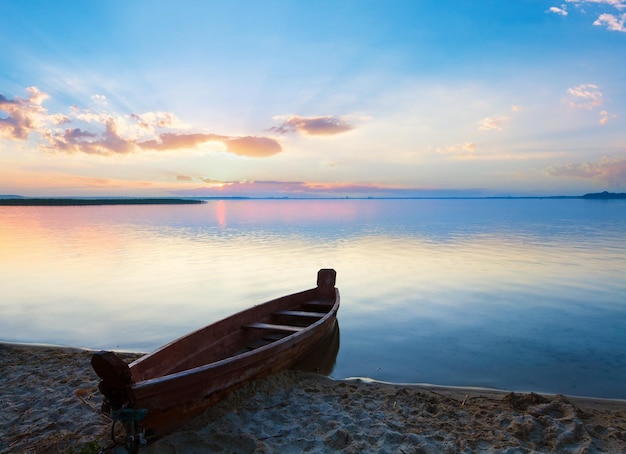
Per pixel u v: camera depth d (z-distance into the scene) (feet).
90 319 33.86
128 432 13.38
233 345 23.48
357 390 20.02
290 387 19.89
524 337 29.58
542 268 57.06
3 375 21.16
